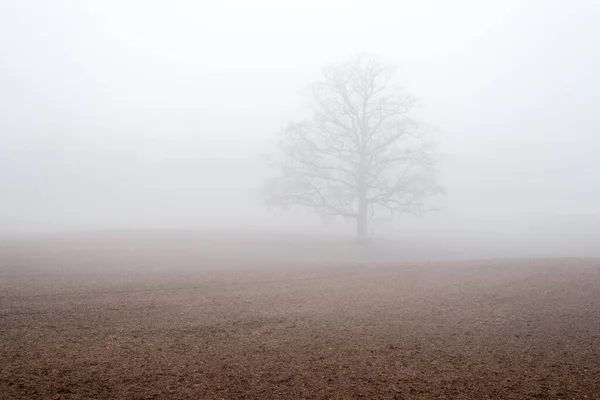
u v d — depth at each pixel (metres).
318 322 8.41
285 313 9.15
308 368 5.92
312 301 10.38
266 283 13.05
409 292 11.41
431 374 5.75
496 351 6.70
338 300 10.48
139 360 6.12
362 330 7.85
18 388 5.08
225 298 10.71
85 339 7.07
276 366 5.98
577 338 7.33
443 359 6.34
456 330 7.87
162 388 5.18
